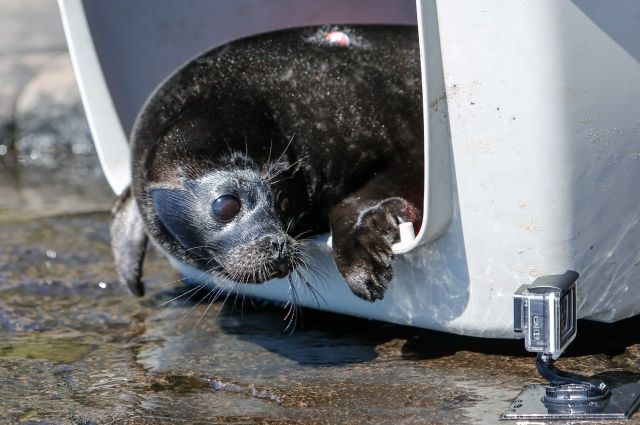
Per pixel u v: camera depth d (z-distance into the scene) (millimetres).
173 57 22688
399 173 18938
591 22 14625
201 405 15820
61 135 38281
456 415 14617
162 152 19125
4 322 20656
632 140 15352
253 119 19422
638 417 14133
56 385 17031
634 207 15797
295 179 19297
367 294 16672
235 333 19312
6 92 39250
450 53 15070
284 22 24094
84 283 22859
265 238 17750
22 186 34000
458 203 15727
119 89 21922
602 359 16422
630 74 15062
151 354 18438
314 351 17938
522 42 14547
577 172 15086
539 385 15312
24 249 25344
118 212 21703
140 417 15383
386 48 20516
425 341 18000
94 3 21391
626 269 16234
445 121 15383
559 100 14711
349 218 17594
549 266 15508
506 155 15102
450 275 16297
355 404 15320
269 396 15945
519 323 14492
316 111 19750
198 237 18812
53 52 41438
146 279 23172
